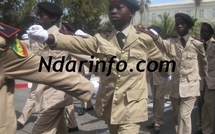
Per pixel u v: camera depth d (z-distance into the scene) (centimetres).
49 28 399
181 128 478
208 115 552
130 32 329
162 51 477
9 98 229
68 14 2344
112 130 351
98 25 2714
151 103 823
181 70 481
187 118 475
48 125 373
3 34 212
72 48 309
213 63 551
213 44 555
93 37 333
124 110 322
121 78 325
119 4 322
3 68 219
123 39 328
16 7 2117
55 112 371
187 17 483
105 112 344
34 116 650
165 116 691
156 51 351
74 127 556
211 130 557
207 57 556
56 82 240
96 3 2430
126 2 321
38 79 233
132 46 327
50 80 237
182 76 480
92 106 725
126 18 326
